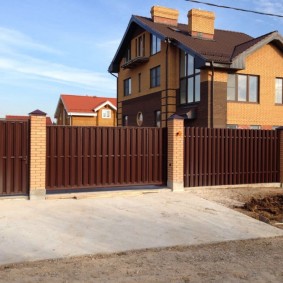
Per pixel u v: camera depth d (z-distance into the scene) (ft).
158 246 20.75
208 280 15.98
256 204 31.35
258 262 18.51
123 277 16.14
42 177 30.68
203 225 25.16
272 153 41.70
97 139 33.47
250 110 59.72
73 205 29.09
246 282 15.85
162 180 36.37
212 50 57.82
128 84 83.87
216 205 30.73
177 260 18.62
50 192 33.12
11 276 15.98
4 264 17.31
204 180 37.73
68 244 20.40
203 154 37.73
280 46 61.62
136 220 25.67
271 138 41.65
